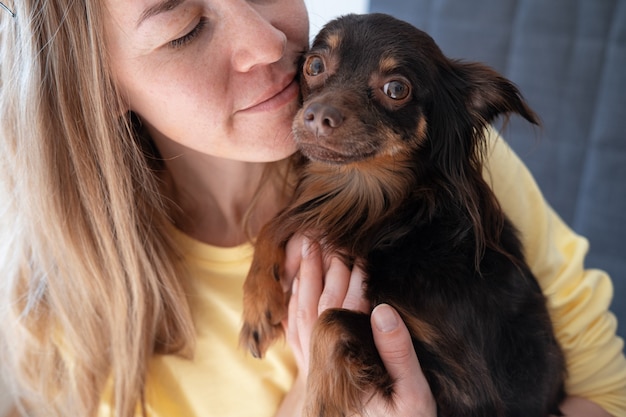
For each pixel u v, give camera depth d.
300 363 0.39
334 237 0.40
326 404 0.34
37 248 0.44
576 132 0.69
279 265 0.41
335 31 0.40
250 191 0.45
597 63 0.67
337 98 0.37
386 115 0.38
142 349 0.44
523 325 0.39
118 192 0.41
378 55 0.38
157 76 0.36
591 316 0.45
